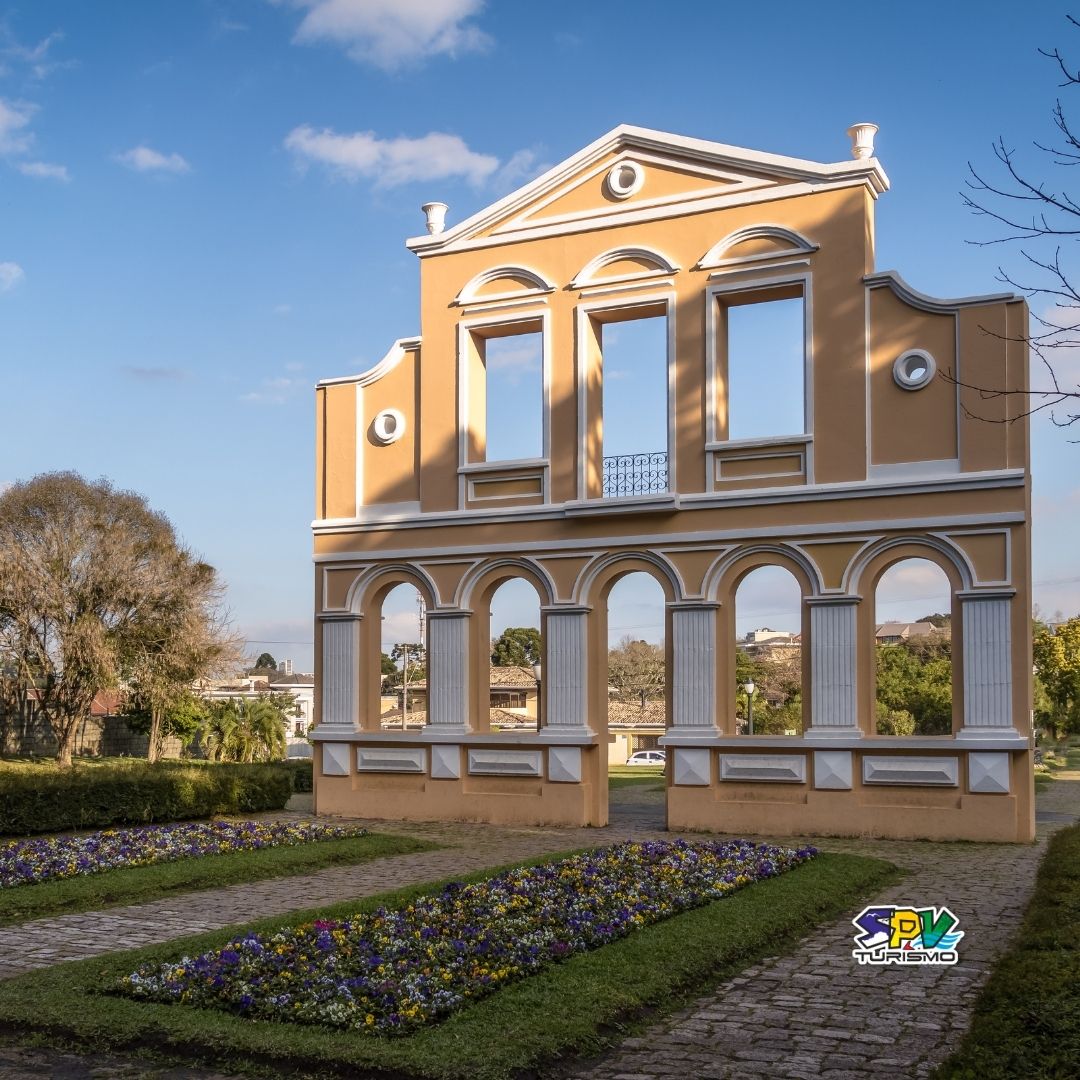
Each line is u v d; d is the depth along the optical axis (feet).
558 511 70.49
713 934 34.32
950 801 60.70
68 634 158.40
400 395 76.89
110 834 57.93
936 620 422.41
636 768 178.91
